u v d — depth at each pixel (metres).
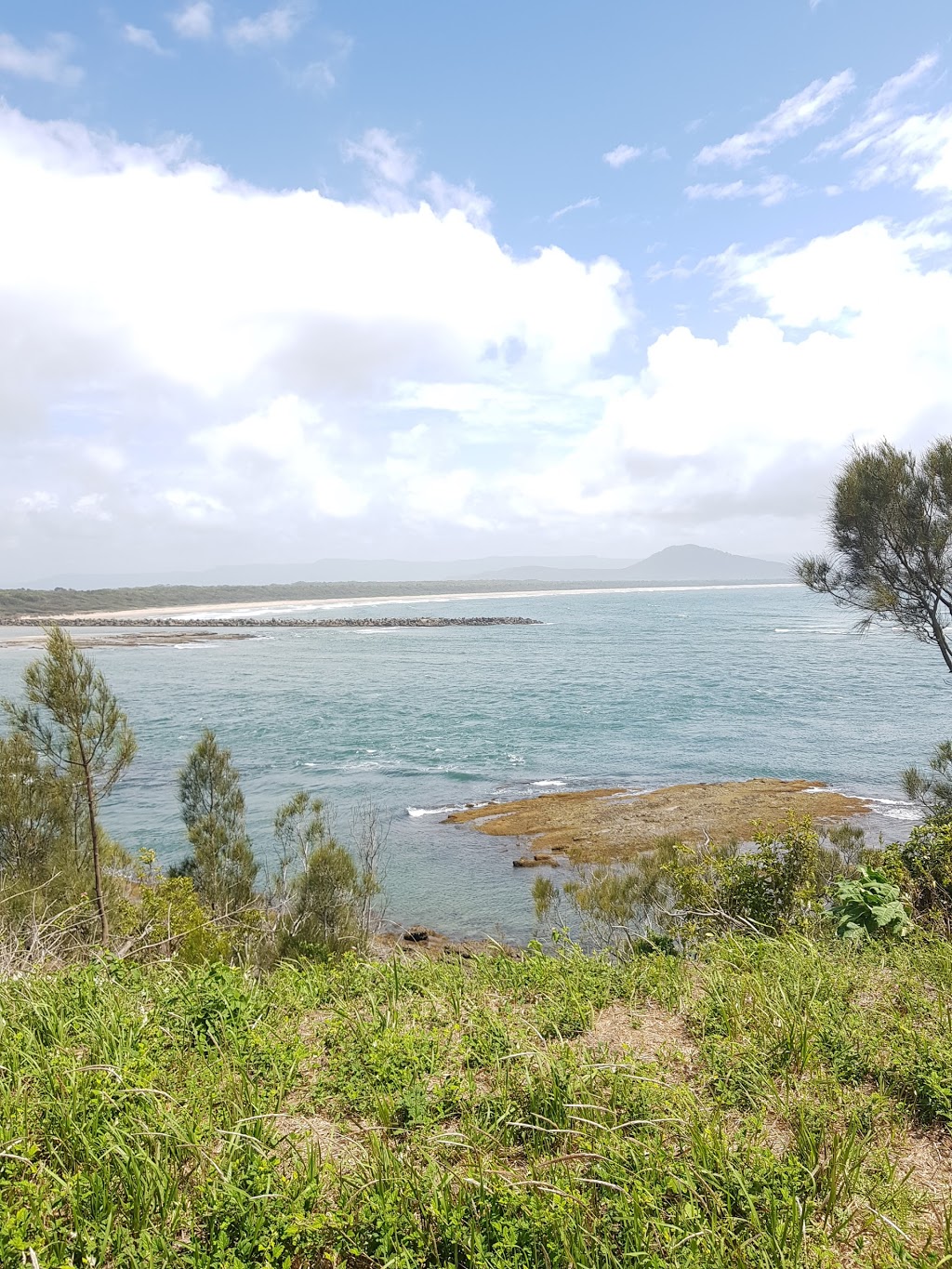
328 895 12.16
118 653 91.94
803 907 9.73
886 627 13.37
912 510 12.28
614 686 60.53
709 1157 3.51
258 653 92.12
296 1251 2.99
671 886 12.09
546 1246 2.96
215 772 14.41
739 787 29.67
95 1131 3.52
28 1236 2.90
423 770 33.97
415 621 150.38
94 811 10.36
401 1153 3.73
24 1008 5.07
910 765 33.72
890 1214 3.32
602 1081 4.32
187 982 5.75
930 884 10.14
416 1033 5.02
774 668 71.50
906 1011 5.60
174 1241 3.03
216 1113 3.94
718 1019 5.49
